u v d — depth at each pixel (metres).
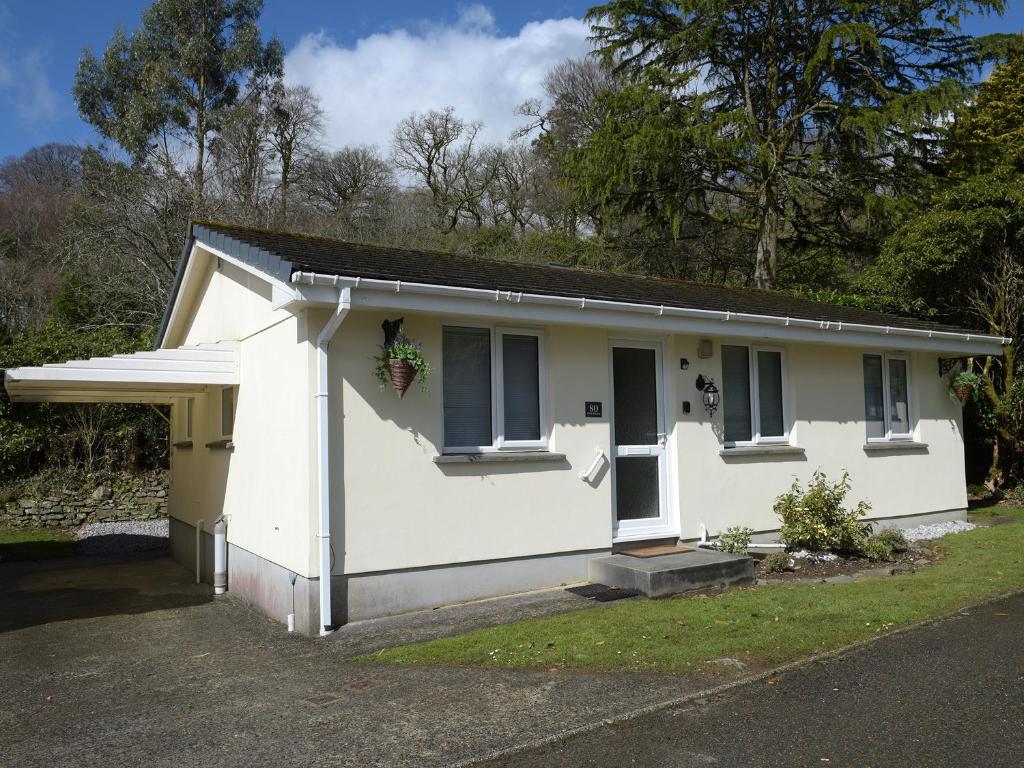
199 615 8.19
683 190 23.55
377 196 35.19
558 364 8.38
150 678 5.86
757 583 8.09
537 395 8.38
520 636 6.25
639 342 9.26
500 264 10.56
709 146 21.20
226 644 6.81
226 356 9.00
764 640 5.88
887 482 11.65
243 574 8.80
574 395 8.48
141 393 10.80
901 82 22.36
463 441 7.86
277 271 6.69
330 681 5.51
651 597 7.52
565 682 5.20
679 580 7.70
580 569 8.39
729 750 4.11
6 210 30.80
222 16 32.62
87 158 26.00
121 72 31.72
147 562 12.65
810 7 22.73
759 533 10.05
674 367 9.39
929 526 11.95
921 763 3.88
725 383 10.01
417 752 4.22
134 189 24.39
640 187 23.67
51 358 16.61
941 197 16.25
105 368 8.33
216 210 25.88
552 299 7.56
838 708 4.61
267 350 8.08
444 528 7.50
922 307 15.81
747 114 22.00
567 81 37.31
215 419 10.30
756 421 10.24
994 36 21.42
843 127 20.91
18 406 15.92
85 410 16.36
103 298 23.27
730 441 9.99
